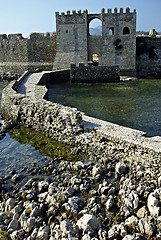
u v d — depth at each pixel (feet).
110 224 22.18
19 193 27.43
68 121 43.29
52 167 33.50
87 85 114.42
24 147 42.34
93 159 35.14
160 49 147.95
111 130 41.32
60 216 23.20
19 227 22.12
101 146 36.50
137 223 21.38
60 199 24.79
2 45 161.38
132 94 90.99
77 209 23.82
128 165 31.68
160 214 22.07
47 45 150.92
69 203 24.16
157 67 144.97
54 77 128.36
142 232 20.77
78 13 139.64
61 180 30.01
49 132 46.39
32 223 21.77
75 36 142.92
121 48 142.10
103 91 98.17
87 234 20.16
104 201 25.14
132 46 140.67
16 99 57.41
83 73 122.11
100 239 20.36
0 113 65.41
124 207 23.45
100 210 24.04
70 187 27.32
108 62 145.59
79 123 42.70
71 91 99.25
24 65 155.53
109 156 34.37
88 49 146.00
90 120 47.78
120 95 89.61
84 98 85.66
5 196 27.45
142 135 39.75
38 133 48.65
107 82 122.31
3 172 33.47
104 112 67.21
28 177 31.81
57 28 143.64
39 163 35.88
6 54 161.89
